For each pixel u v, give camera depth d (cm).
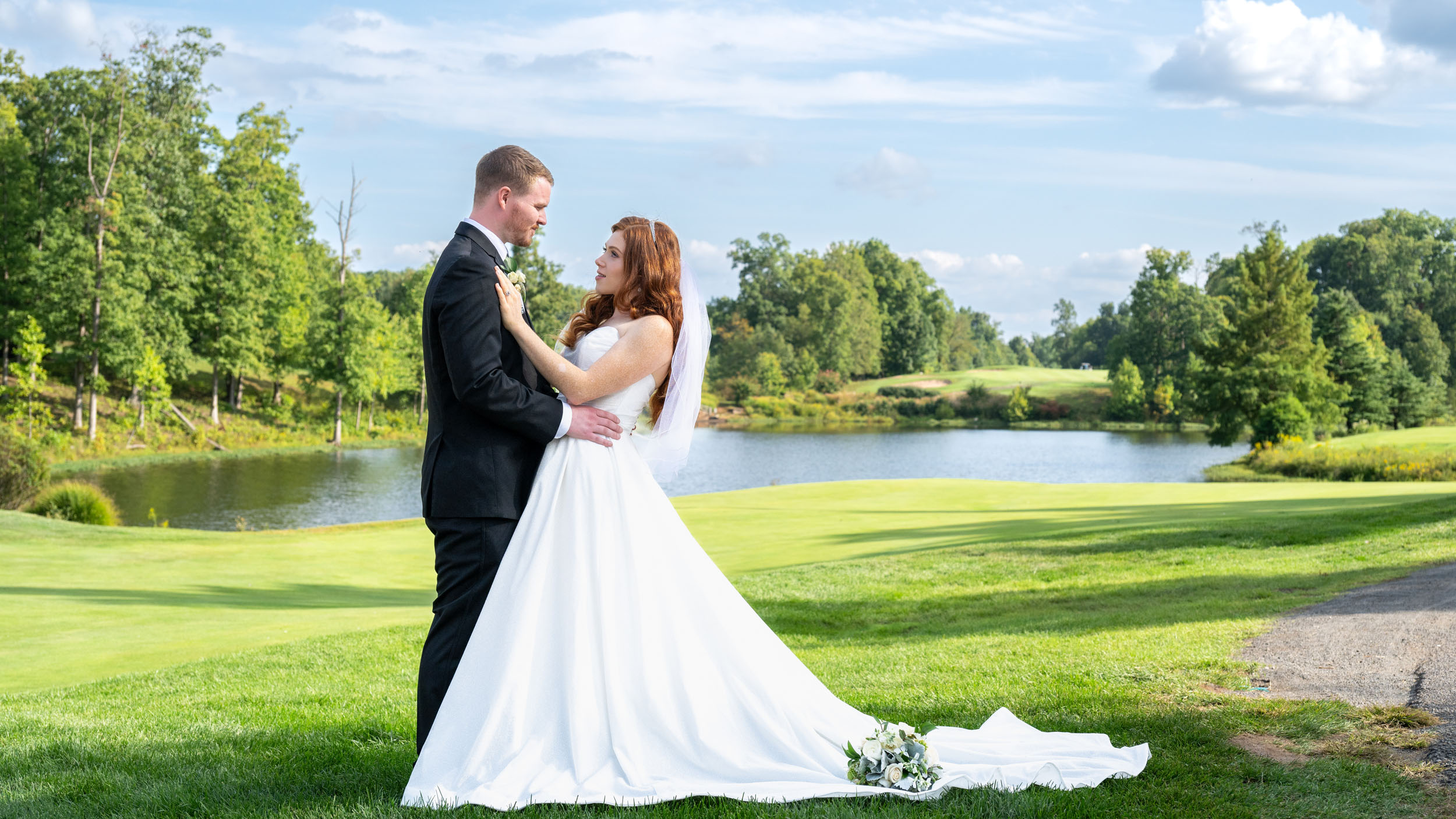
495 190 298
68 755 368
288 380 5303
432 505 302
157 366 3728
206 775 332
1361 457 3186
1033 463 4578
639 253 327
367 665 631
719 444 5731
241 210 4234
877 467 4353
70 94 3894
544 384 320
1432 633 517
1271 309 4656
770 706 309
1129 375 7675
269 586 1150
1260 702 405
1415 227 8156
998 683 479
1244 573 863
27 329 3497
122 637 786
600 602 299
